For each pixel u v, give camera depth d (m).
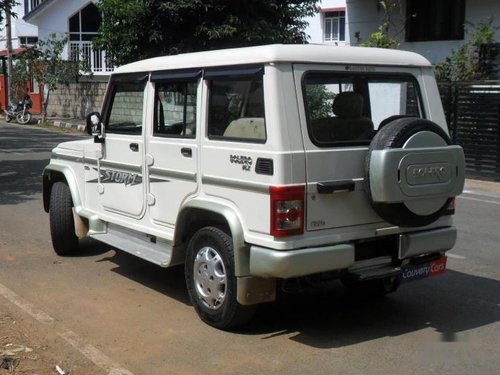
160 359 4.48
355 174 4.73
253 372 4.29
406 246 4.95
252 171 4.55
